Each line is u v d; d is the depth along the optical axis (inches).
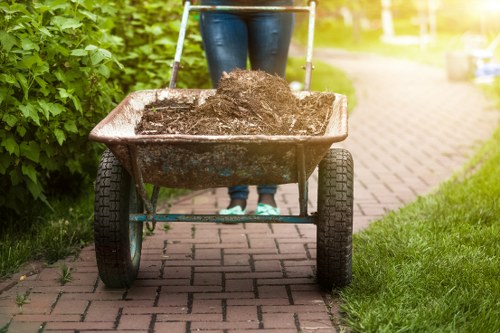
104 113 172.9
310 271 150.6
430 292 138.3
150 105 153.4
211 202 186.5
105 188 137.1
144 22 210.8
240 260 155.5
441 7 753.6
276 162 132.0
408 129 263.0
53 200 177.5
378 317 130.4
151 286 145.3
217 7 163.3
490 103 311.1
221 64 168.7
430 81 393.4
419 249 152.7
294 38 769.6
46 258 154.6
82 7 174.7
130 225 145.4
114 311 137.1
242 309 137.7
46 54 163.3
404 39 624.4
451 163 216.7
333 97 150.5
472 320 130.3
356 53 634.8
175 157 131.3
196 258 156.2
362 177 205.5
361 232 163.8
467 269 144.3
